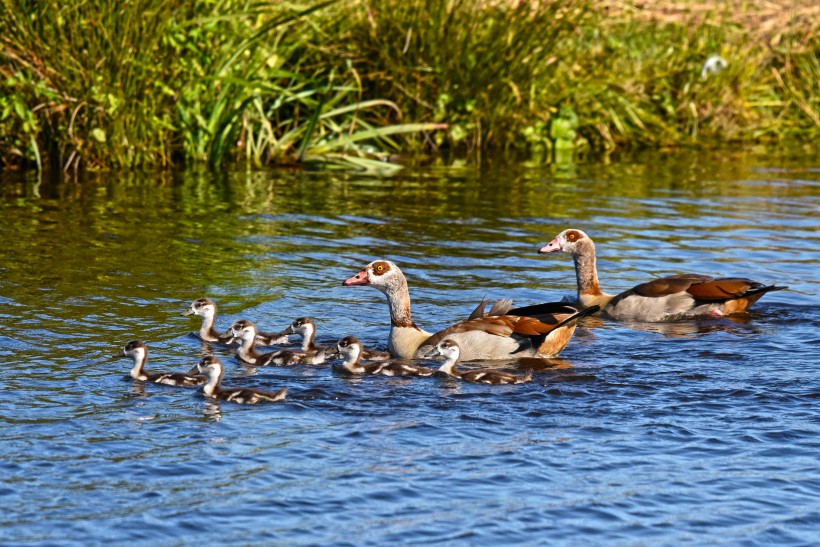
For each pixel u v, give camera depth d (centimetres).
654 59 3131
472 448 1046
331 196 2284
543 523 905
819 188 2483
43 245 1800
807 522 916
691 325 1503
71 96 2322
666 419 1125
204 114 2536
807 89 3266
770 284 1703
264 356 1323
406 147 2833
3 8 2259
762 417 1133
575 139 2984
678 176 2617
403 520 904
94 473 974
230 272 1695
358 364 1284
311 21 2661
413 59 2775
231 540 869
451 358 1251
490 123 2856
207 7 2484
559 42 2991
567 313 1348
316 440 1058
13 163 2452
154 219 2017
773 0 3544
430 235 1981
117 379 1216
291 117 2719
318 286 1647
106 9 2306
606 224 2095
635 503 943
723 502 949
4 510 904
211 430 1076
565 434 1084
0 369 1230
